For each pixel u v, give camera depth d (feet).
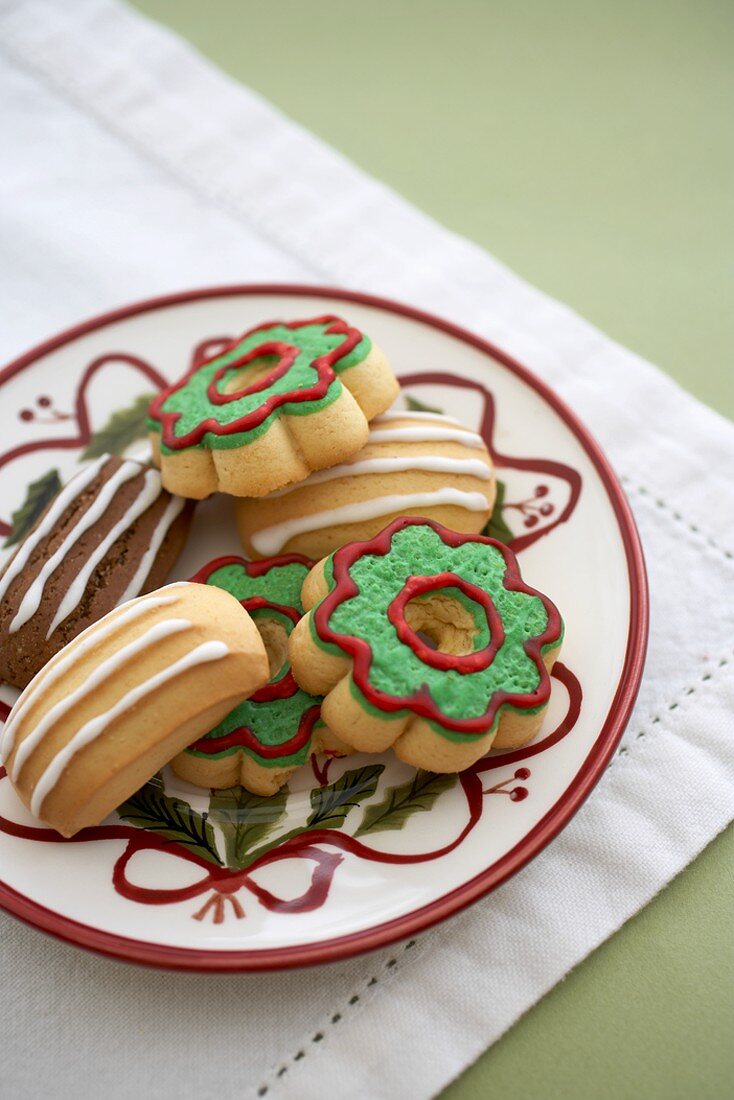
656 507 1.73
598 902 1.53
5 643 1.56
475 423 1.69
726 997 1.50
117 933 1.45
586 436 1.66
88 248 1.88
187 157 1.93
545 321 1.83
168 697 1.47
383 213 1.90
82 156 1.93
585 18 2.02
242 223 1.91
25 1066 1.48
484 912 1.53
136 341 1.75
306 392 1.57
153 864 1.49
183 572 1.67
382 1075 1.47
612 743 1.51
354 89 2.00
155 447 1.64
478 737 1.46
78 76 1.96
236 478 1.58
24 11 1.98
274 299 1.76
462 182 1.94
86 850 1.50
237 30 2.03
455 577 1.52
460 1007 1.49
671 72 1.99
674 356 1.83
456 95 1.99
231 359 1.66
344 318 1.75
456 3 2.04
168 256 1.88
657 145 1.94
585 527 1.63
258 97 1.96
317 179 1.92
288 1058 1.48
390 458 1.61
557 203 1.92
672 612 1.67
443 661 1.48
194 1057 1.48
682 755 1.59
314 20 2.03
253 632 1.51
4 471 1.70
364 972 1.51
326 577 1.53
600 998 1.51
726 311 1.85
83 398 1.73
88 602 1.58
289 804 1.53
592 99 1.98
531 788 1.50
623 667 1.55
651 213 1.91
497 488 1.67
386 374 1.63
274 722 1.53
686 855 1.55
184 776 1.54
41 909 1.46
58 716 1.47
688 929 1.53
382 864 1.48
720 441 1.75
